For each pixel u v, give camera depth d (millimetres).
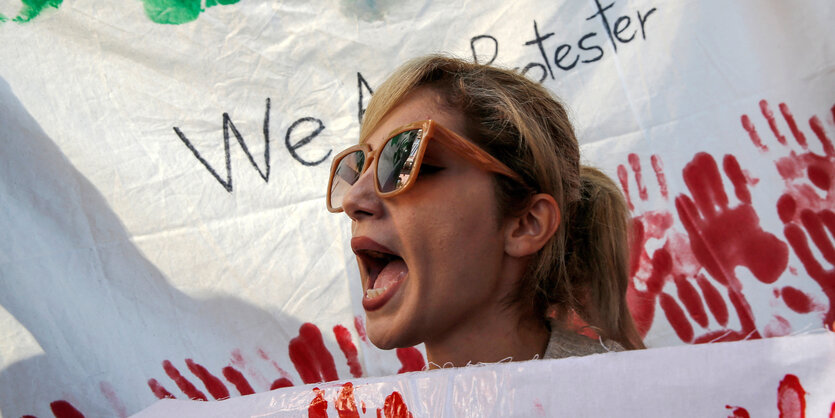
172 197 1587
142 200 1577
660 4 1632
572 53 1647
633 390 787
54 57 1561
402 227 985
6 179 1536
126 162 1575
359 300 1615
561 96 1644
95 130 1567
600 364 811
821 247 1526
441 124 1060
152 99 1593
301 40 1637
